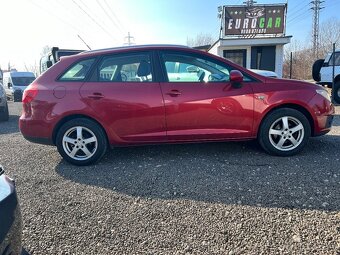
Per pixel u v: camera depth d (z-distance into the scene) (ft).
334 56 35.55
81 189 11.00
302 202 9.21
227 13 49.85
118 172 12.51
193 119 13.08
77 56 13.67
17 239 5.97
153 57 13.39
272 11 49.37
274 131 13.35
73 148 13.46
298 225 8.06
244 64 52.29
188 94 12.98
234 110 13.07
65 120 13.38
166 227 8.31
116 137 13.29
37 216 9.15
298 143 13.39
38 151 16.51
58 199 10.25
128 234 8.07
